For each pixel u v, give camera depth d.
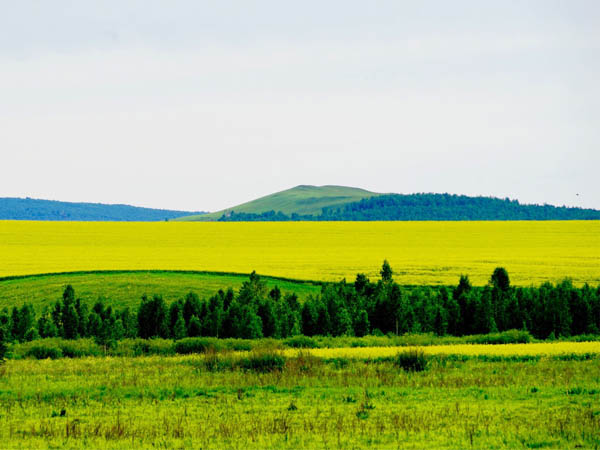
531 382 37.72
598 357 46.94
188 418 30.17
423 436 26.27
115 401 34.06
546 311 68.94
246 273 105.56
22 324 67.81
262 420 29.33
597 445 24.62
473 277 100.56
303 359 43.84
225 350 50.25
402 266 112.31
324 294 78.12
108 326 68.38
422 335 68.69
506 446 24.80
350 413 30.50
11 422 29.80
